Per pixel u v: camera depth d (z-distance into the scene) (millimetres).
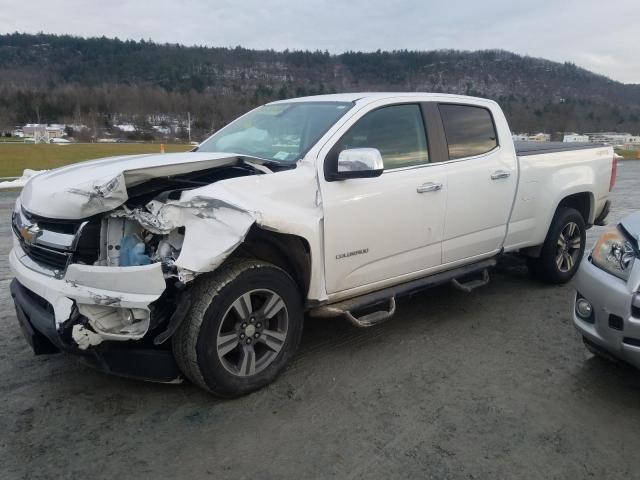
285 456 2773
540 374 3699
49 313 3049
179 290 3035
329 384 3504
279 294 3357
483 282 4664
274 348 3422
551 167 5312
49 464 2682
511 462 2758
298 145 3793
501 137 4898
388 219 3857
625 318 3139
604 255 3451
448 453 2820
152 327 2945
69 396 3309
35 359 3783
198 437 2920
